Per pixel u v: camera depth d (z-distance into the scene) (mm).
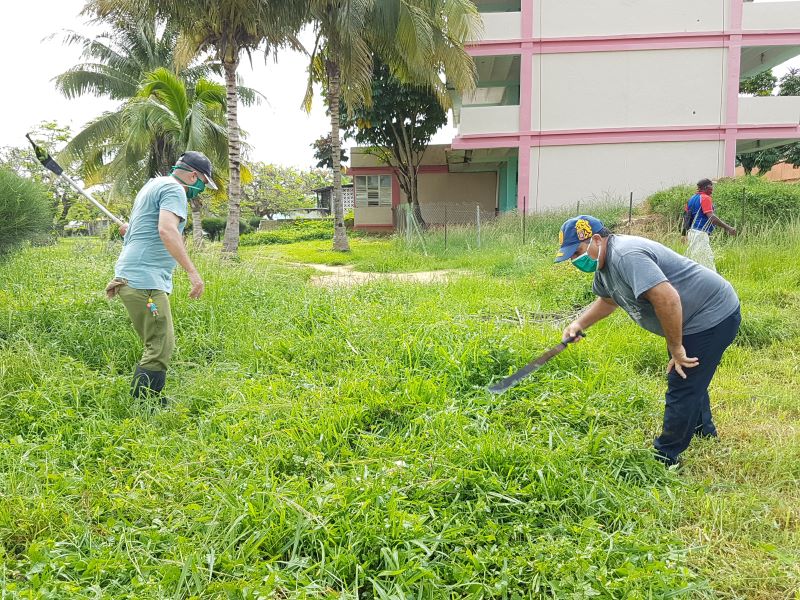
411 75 16203
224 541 2340
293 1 13422
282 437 3201
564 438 3244
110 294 4027
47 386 3812
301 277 8758
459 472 2760
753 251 8508
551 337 4711
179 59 15320
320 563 2215
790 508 2811
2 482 2715
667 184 17203
